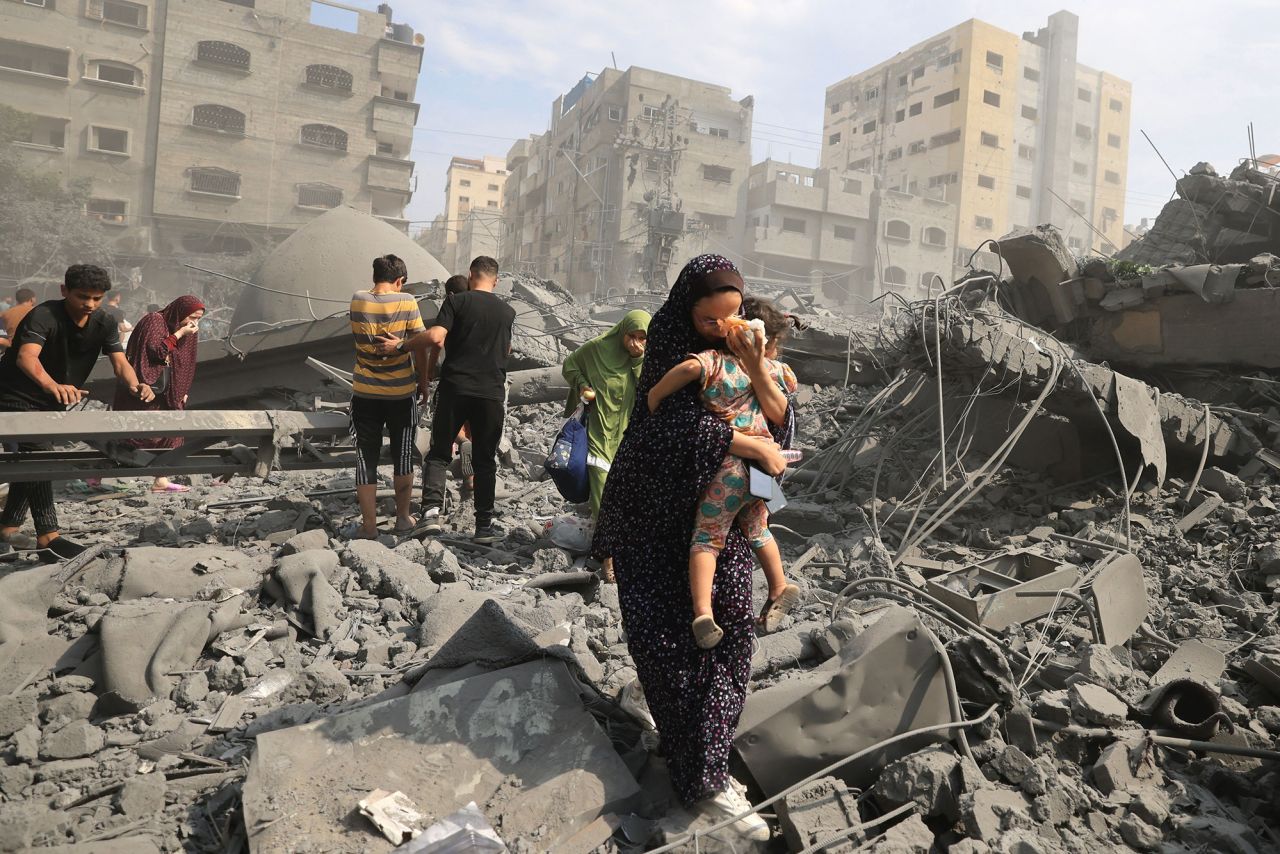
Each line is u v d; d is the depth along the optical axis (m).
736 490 2.57
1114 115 74.06
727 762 2.60
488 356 5.37
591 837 2.49
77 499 6.75
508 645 3.19
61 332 4.84
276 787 2.56
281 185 50.19
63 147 45.59
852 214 60.53
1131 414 6.23
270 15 49.56
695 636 2.49
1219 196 10.75
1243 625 4.62
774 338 2.94
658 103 59.06
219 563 4.34
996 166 67.44
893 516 6.16
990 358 5.97
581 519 5.64
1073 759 3.08
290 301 12.56
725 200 60.12
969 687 3.14
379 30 52.88
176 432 4.89
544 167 71.44
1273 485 6.46
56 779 2.83
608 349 5.12
